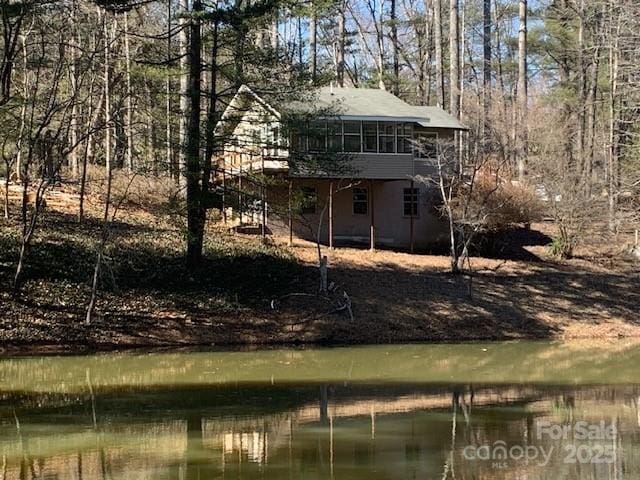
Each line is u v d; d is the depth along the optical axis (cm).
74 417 1286
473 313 2617
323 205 3375
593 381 1716
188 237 2431
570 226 3344
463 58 5150
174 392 1542
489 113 4081
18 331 2092
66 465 985
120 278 2397
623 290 2962
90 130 2505
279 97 2522
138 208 3108
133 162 3684
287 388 1600
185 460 1010
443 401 1453
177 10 3356
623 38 3153
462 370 1884
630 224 3388
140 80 2992
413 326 2488
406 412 1338
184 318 2314
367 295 2634
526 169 3609
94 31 2900
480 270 3023
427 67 5166
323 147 2642
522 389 1603
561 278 3025
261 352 2147
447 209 3003
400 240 3528
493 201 3191
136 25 3356
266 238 3039
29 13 2150
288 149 2531
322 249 3062
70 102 2366
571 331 2575
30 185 3036
